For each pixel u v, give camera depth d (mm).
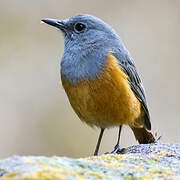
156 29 16906
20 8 17031
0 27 16719
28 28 16906
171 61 16391
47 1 17156
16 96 15578
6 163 5074
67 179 4711
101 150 14656
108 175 5164
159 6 17078
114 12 17062
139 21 17000
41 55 16484
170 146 7508
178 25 16891
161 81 15984
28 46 16641
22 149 14750
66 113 15211
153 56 16484
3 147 14648
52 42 16703
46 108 15352
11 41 16656
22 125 15062
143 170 5453
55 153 14781
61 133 14992
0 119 15062
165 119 15258
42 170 4812
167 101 15617
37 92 15672
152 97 15695
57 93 15586
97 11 17094
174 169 5602
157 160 6133
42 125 15141
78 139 14875
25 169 4852
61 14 17062
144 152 7340
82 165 5363
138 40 16734
